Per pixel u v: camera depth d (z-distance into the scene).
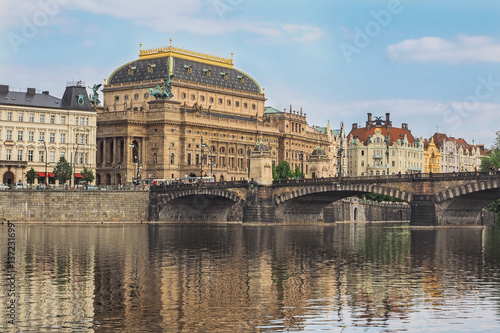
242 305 84.38
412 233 184.25
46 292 90.56
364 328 75.75
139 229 196.25
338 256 128.12
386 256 128.00
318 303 85.56
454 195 196.62
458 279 101.19
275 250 138.25
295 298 88.06
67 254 126.81
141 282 97.50
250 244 150.88
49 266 111.25
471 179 194.12
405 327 76.06
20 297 87.69
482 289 93.88
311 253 133.00
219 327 75.62
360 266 114.12
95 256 124.31
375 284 97.06
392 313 81.25
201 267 111.81
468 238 168.88
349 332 74.50
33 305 83.69
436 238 169.62
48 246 140.25
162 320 77.81
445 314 80.88
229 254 130.25
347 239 167.12
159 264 114.75
